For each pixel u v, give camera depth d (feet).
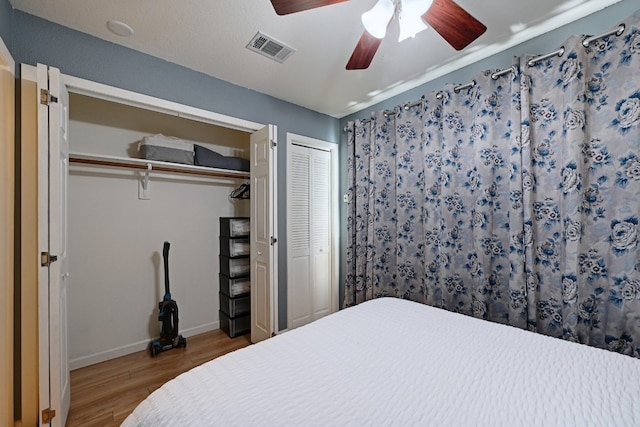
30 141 4.87
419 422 2.36
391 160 8.69
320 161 10.23
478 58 6.75
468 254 6.76
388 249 8.74
